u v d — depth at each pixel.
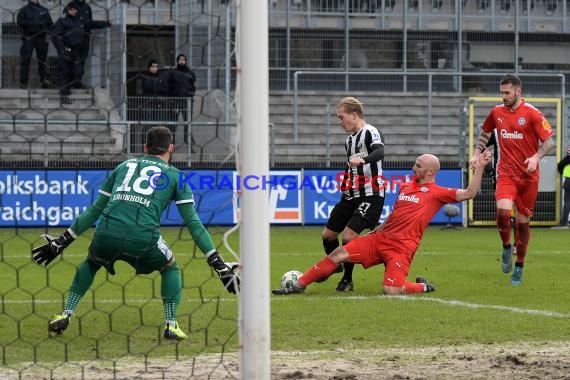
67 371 17.00
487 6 75.56
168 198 19.98
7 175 52.72
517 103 31.31
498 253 43.25
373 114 70.31
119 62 50.53
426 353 19.03
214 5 42.44
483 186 60.66
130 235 19.62
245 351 14.54
